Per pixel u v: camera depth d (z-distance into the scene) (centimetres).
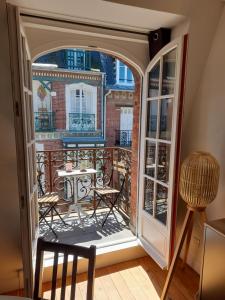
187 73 202
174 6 172
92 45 216
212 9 180
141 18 187
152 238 242
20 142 154
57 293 208
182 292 208
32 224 185
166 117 218
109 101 743
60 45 206
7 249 204
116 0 159
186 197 182
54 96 672
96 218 355
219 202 201
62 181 401
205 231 150
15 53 144
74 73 668
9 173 194
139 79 254
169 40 213
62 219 333
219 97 194
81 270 233
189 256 240
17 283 211
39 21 188
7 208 198
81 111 713
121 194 372
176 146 191
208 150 208
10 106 185
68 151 391
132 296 206
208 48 198
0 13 164
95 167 410
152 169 242
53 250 126
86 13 179
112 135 766
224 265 136
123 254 253
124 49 227
